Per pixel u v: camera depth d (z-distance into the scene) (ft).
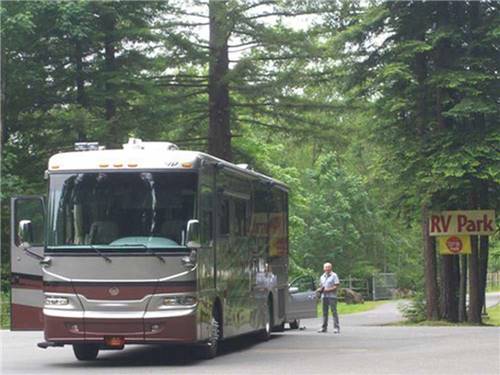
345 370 50.60
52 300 54.29
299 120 124.98
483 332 81.92
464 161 98.89
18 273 57.88
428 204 105.29
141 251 53.88
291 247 208.54
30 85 123.03
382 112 107.76
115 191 55.26
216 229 59.16
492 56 103.81
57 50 123.65
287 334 83.41
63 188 55.52
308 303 93.71
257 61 123.03
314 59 120.78
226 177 62.28
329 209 218.59
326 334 83.15
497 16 102.37
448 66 104.58
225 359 58.49
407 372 49.21
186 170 55.42
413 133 108.27
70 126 119.14
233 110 127.85
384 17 105.19
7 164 117.70
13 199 56.85
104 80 120.78
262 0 119.65
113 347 54.90
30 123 125.80
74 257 54.19
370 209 222.07
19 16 112.16
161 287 53.67
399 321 116.26
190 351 64.03
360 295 203.41
